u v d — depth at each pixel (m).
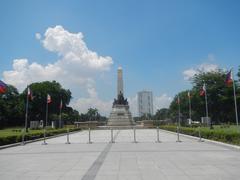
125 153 20.55
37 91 107.94
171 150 21.89
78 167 14.83
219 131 29.14
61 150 23.80
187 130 42.31
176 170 13.41
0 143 27.17
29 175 12.95
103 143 30.34
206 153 19.61
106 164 15.59
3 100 102.69
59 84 118.00
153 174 12.57
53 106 112.44
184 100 96.44
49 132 44.97
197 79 82.56
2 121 103.25
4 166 15.63
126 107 88.12
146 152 20.91
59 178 12.12
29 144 30.91
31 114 109.62
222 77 80.38
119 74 88.44
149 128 77.81
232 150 21.28
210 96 80.12
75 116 142.75
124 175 12.48
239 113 82.31
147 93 194.25
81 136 45.47
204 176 11.93
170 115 135.62
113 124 86.25
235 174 12.27
